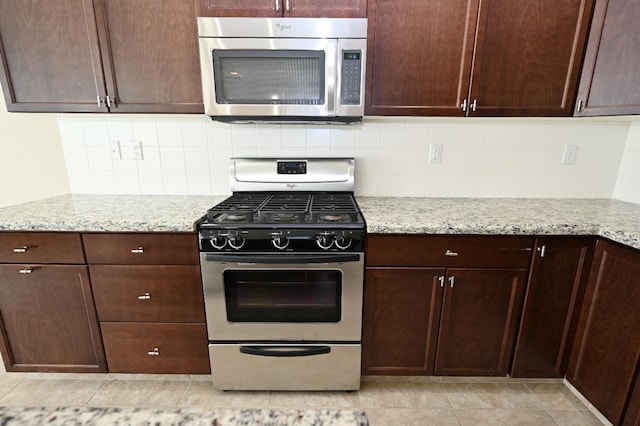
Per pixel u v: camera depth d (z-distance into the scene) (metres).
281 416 0.40
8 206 1.73
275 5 1.43
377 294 1.49
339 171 1.86
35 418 0.40
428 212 1.59
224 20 1.40
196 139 1.90
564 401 1.57
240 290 1.48
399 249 1.43
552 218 1.48
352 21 1.39
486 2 1.43
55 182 1.95
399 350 1.57
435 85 1.53
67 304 1.53
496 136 1.87
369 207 1.69
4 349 1.59
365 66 1.46
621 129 1.84
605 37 1.41
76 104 1.57
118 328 1.56
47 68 1.52
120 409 0.41
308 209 1.55
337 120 1.63
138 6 1.47
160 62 1.53
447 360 1.58
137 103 1.57
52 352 1.60
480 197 1.95
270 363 1.55
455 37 1.48
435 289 1.48
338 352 1.54
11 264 1.47
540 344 1.54
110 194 1.96
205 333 1.56
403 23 1.46
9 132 1.86
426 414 1.50
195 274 1.48
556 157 1.89
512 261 1.44
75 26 1.48
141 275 1.49
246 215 1.46
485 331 1.54
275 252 1.41
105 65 1.52
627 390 1.27
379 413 1.51
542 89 1.53
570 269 1.45
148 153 1.91
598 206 1.74
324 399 1.58
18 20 1.47
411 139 1.89
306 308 1.50
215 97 1.48
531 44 1.48
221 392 1.62
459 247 1.43
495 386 1.66
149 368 1.62
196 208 1.64
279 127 1.88
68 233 1.44
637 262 1.22
